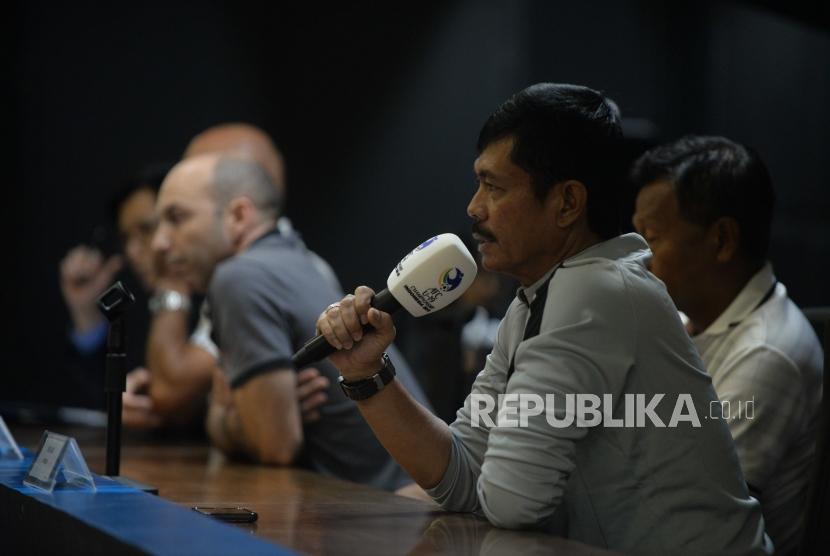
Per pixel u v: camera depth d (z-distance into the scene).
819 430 4.52
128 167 15.78
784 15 10.48
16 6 15.20
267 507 5.04
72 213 15.55
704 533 4.48
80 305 13.30
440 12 16.66
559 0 17.05
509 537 4.18
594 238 4.68
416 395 7.90
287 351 7.42
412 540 4.09
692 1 17.36
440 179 16.66
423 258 4.50
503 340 4.91
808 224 16.86
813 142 16.81
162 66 15.98
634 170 6.34
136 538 3.48
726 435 4.63
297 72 16.59
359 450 7.68
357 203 16.66
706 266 6.11
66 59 15.49
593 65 17.27
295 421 7.36
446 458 4.78
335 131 16.66
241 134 15.73
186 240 8.42
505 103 4.68
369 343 4.64
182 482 6.23
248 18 16.42
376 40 16.69
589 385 4.32
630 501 4.51
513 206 4.58
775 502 5.94
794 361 5.80
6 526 4.84
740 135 17.20
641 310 4.43
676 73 17.44
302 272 7.79
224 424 7.60
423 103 16.66
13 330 15.28
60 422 10.76
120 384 5.93
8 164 15.27
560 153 4.54
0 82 15.20
